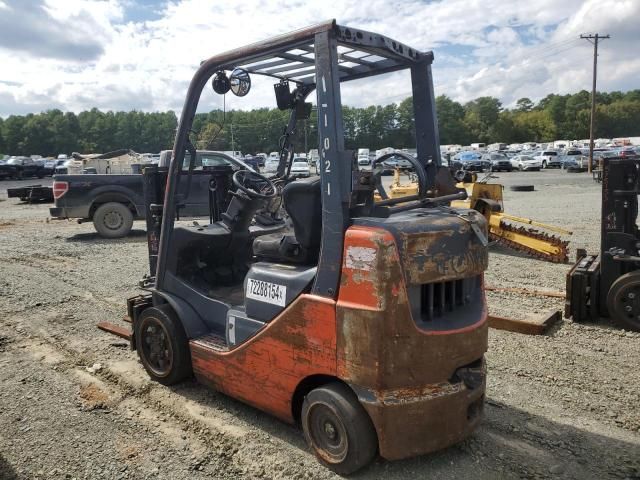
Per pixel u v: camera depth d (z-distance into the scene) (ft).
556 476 10.16
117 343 17.58
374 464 10.50
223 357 12.10
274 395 11.10
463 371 10.16
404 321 9.28
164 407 13.12
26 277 26.96
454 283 10.43
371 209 10.21
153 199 16.30
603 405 12.87
